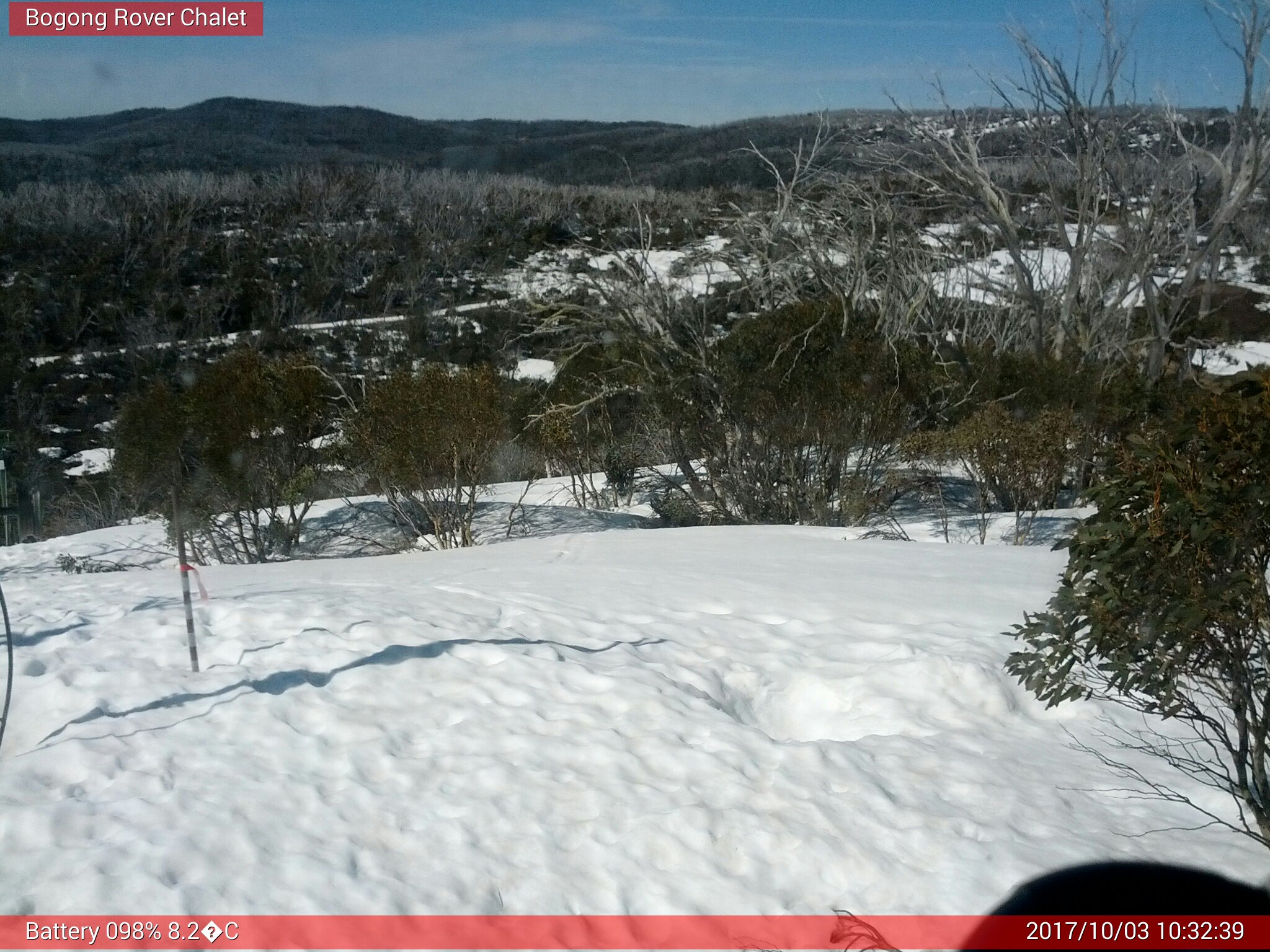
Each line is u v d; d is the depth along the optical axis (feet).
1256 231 119.55
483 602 26.18
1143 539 14.37
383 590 27.48
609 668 21.25
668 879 14.23
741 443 56.59
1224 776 16.71
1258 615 14.47
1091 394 61.67
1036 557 35.68
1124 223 85.40
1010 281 96.37
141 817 14.35
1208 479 13.97
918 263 84.74
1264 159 81.10
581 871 14.25
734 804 16.08
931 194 87.30
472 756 17.10
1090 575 17.06
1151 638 14.67
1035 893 14.39
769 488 56.80
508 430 59.57
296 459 52.47
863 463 55.77
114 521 73.56
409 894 13.33
